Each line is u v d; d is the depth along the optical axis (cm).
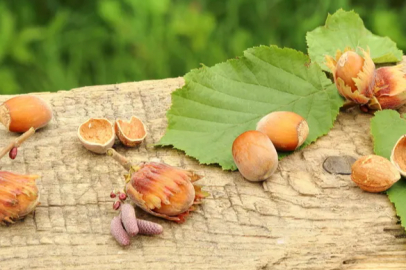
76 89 60
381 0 85
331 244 53
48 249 52
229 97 58
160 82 61
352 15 63
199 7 84
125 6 83
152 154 57
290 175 55
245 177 55
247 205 54
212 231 53
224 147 57
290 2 83
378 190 54
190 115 58
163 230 53
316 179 55
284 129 56
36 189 53
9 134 57
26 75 82
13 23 83
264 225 53
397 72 58
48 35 82
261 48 59
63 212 54
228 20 83
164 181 53
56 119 58
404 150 56
